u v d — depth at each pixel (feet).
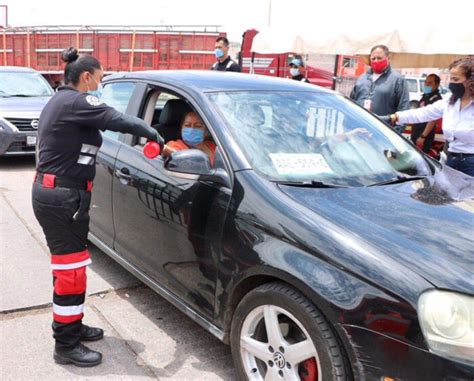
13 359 9.28
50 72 47.60
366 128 10.83
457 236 7.27
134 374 9.00
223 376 9.03
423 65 30.81
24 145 25.27
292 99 10.62
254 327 7.94
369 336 6.31
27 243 15.07
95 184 12.25
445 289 6.08
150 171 10.22
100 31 45.19
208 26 44.88
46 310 11.19
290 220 7.43
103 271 13.39
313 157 9.20
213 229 8.45
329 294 6.59
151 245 10.24
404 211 7.91
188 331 10.54
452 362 5.81
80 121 8.09
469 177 10.64
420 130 25.94
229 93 10.11
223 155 8.77
